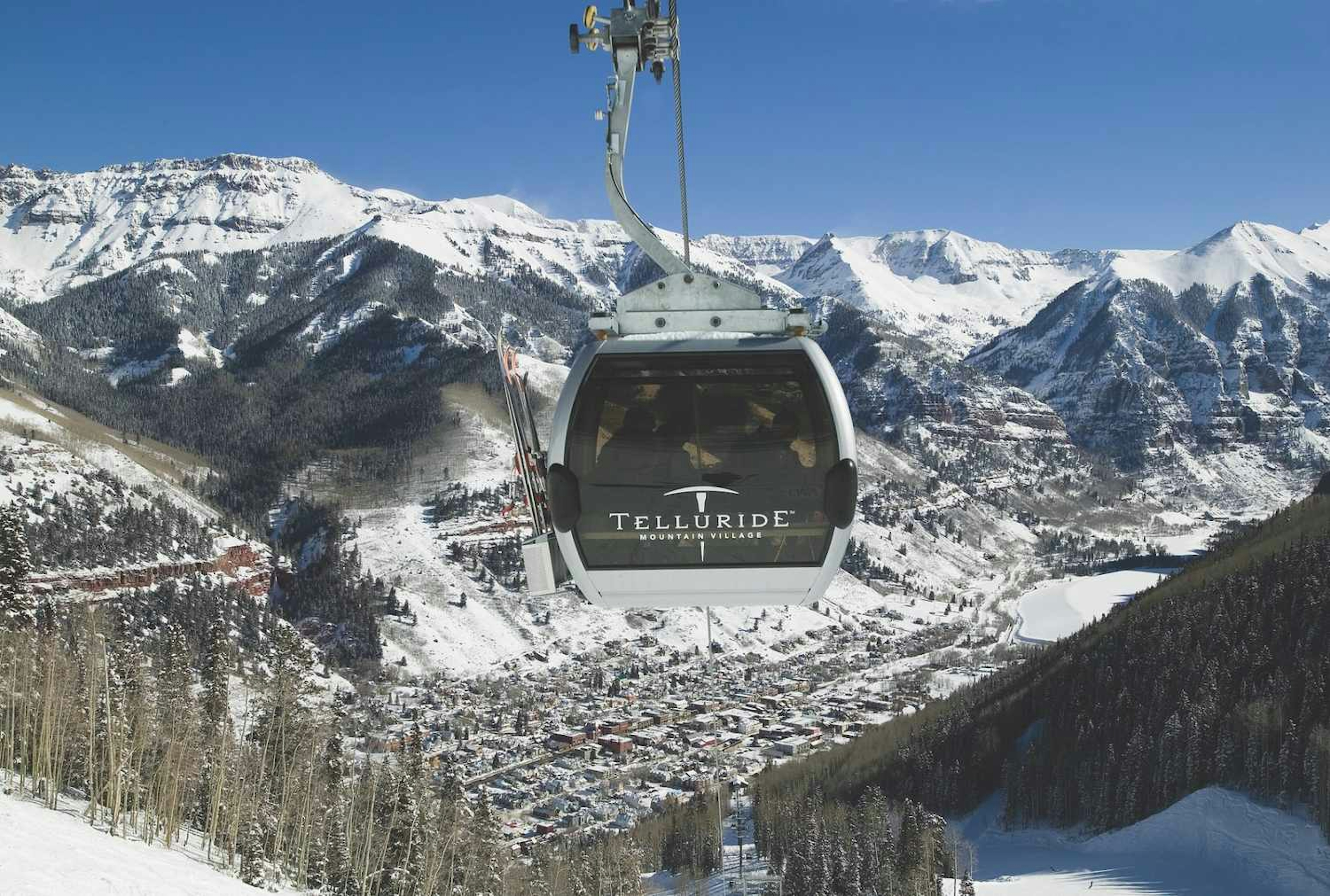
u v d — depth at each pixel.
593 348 10.31
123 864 47.59
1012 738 139.75
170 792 66.25
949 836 108.75
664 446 10.30
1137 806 118.62
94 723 63.22
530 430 11.13
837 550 10.34
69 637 81.25
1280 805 110.31
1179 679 130.12
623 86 10.14
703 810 129.25
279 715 76.62
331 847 69.12
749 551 10.39
